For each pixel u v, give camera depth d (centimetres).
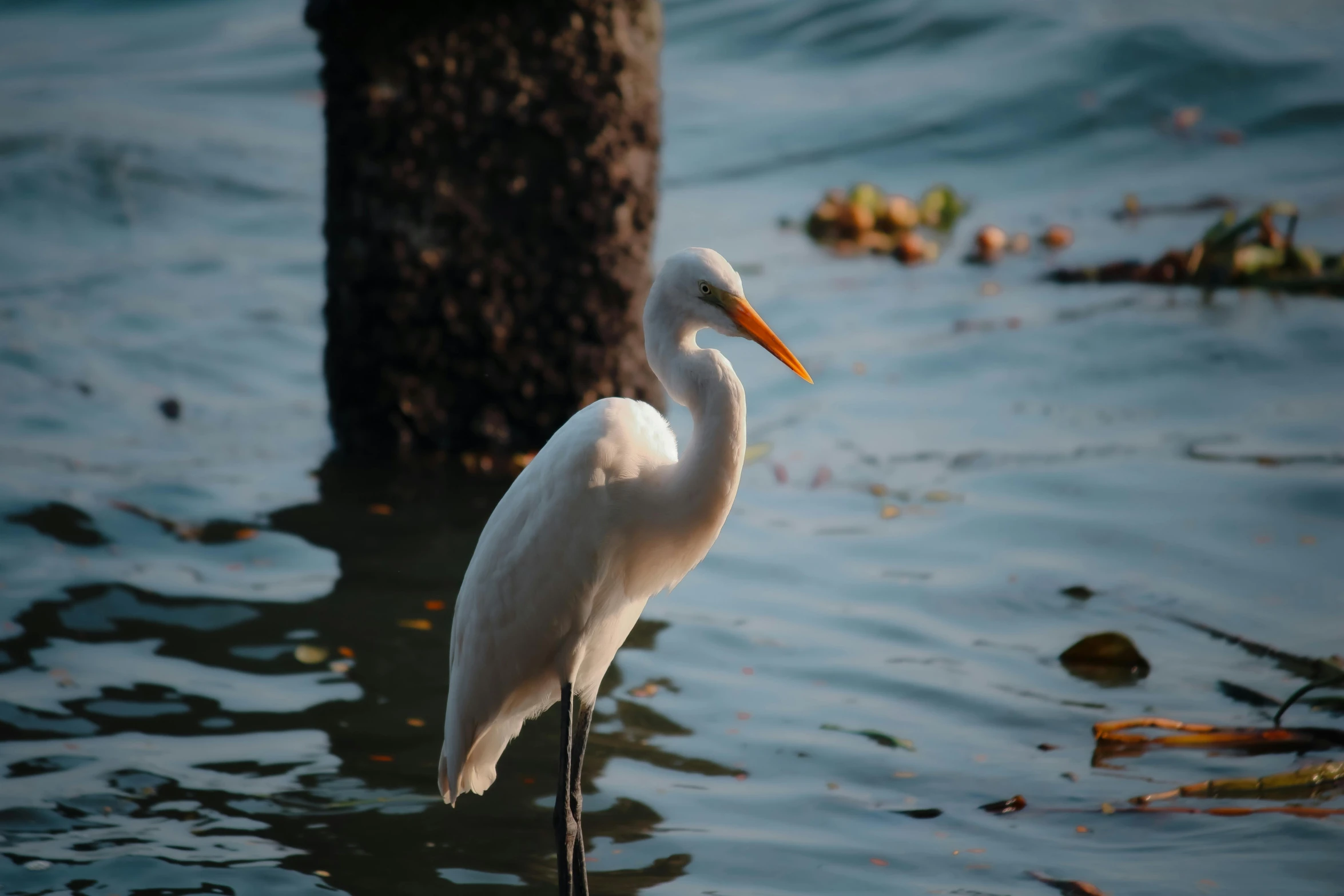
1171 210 1880
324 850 661
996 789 718
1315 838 662
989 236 1770
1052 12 2600
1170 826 677
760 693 823
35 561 972
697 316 639
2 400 1317
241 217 2019
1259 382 1325
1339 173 1936
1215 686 822
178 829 673
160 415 1309
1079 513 1068
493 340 1173
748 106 2466
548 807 710
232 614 908
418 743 764
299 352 1502
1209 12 2522
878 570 991
